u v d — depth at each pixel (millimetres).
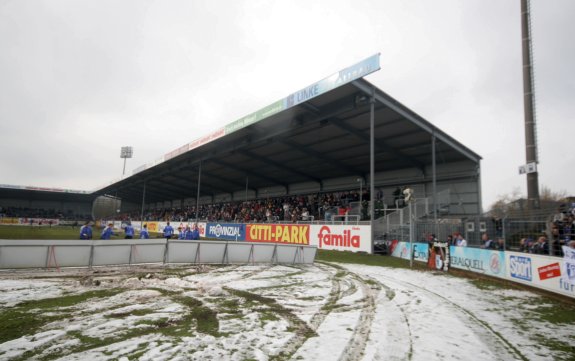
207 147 28312
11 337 4746
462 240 13141
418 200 23016
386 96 17000
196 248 14406
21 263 11445
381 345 4695
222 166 33062
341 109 17438
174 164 35594
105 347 4406
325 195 31500
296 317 6062
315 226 21234
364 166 27984
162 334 4965
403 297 7969
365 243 17859
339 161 27344
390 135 20984
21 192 62781
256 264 14656
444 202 23609
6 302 6883
